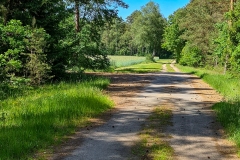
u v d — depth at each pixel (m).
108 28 32.09
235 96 13.15
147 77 26.22
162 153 6.43
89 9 28.42
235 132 7.80
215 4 43.19
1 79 14.55
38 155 6.11
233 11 20.84
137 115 10.30
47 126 7.87
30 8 16.42
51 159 5.92
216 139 7.70
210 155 6.46
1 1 16.12
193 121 9.61
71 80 18.09
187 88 18.56
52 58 16.81
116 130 8.30
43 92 13.66
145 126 8.80
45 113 9.02
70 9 19.19
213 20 43.34
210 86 19.77
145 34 90.75
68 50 18.30
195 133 8.21
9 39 14.96
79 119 9.27
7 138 6.61
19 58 15.94
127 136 7.73
